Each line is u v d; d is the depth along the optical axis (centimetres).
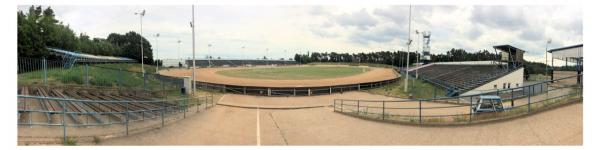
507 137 1029
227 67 9350
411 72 6738
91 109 1553
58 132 1055
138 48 9162
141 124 1372
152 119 1541
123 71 3158
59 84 2073
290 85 3503
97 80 2458
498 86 3044
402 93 3138
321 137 1243
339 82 4006
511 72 3117
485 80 3078
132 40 10181
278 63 14062
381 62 12094
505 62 3572
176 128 1356
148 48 9919
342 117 1745
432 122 1317
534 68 6269
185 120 1580
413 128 1277
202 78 4425
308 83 3859
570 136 973
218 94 3058
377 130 1299
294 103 2580
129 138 1108
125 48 8956
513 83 3122
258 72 6391
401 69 7400
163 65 10125
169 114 1733
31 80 2077
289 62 14900
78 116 1367
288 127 1497
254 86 3152
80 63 4375
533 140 976
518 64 3403
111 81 2605
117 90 2317
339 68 8738
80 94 1955
